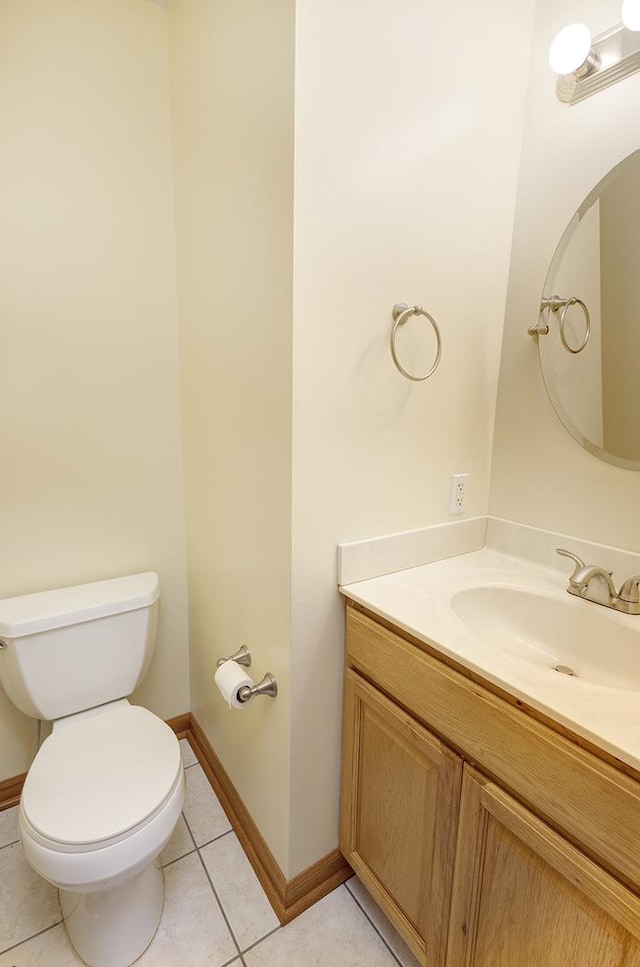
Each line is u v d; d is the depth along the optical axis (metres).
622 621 1.00
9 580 1.43
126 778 1.11
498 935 0.85
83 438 1.49
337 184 0.94
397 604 1.04
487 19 1.11
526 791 0.77
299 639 1.10
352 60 0.92
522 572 1.26
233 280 1.16
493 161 1.21
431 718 0.94
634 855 0.63
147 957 1.13
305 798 1.20
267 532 1.13
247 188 1.05
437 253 1.15
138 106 1.43
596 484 1.18
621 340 1.10
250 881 1.32
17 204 1.29
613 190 1.08
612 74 1.05
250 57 0.98
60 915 1.21
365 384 1.08
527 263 1.28
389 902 1.12
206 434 1.44
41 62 1.27
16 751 1.51
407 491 1.23
